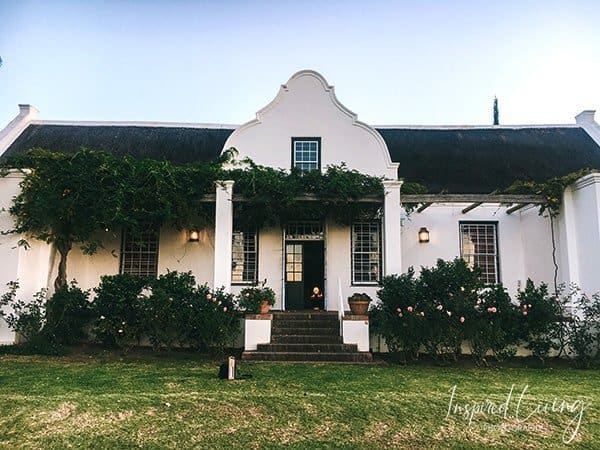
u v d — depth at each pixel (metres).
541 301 11.40
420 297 11.33
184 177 13.23
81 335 13.10
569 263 12.97
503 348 11.37
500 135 17.84
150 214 13.06
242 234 15.11
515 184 13.77
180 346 12.72
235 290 14.70
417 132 17.95
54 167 12.65
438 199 13.21
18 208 12.24
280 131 14.96
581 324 11.40
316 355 11.09
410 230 15.11
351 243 14.89
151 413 6.32
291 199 13.09
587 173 12.61
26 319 11.88
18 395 7.11
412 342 11.06
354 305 12.00
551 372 10.18
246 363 10.52
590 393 7.95
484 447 5.49
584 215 12.70
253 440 5.52
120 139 16.83
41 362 10.46
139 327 11.66
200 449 5.25
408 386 8.23
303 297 14.93
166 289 11.74
